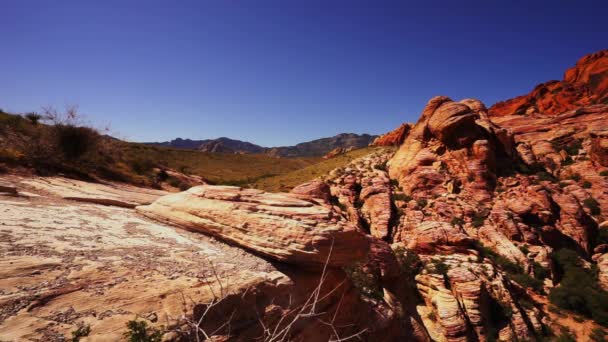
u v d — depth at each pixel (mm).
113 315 4746
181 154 100562
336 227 8656
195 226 10266
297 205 9719
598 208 39906
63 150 19172
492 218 35219
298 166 125375
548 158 51344
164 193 20766
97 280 5453
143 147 85688
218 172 90188
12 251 5680
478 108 58750
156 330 4688
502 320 22250
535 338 21344
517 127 65562
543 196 36750
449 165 44938
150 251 7457
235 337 5863
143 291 5480
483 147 42750
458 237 29547
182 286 5953
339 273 10062
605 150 45000
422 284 24812
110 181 20766
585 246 34000
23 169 15359
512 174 44156
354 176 52688
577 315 24516
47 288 4840
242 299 5918
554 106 100938
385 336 11914
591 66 109312
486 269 26016
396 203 42656
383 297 15680
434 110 51219
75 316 4496
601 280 28578
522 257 29766
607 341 21531
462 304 22328
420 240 31250
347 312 9984
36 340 3904
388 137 91062
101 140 24891
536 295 26547
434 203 39625
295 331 7438
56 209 9594
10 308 4195
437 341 20031
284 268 8523
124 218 10641
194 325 4434
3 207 8352
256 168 108125
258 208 9555
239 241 9055
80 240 7156
